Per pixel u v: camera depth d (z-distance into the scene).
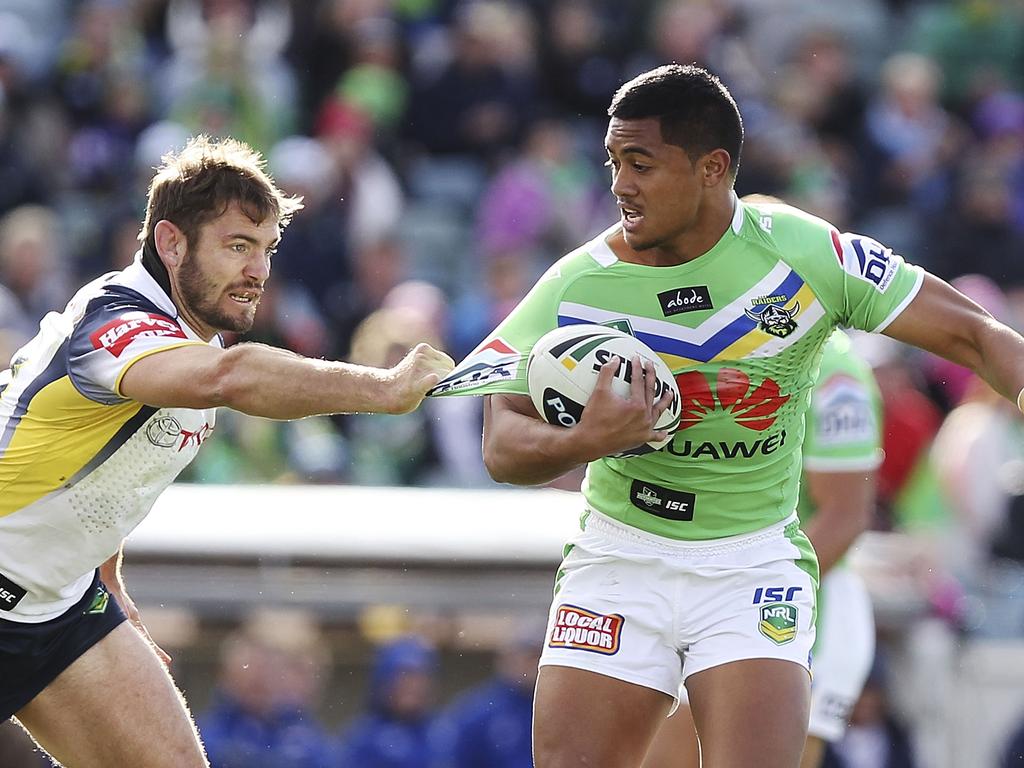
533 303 14.67
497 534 26.06
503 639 25.92
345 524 25.86
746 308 14.38
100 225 39.16
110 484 14.58
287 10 44.28
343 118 41.94
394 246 38.09
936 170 45.09
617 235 14.75
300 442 30.75
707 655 14.62
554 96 45.03
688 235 14.29
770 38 49.16
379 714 25.52
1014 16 50.41
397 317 31.58
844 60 46.72
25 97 42.09
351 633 25.73
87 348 13.71
